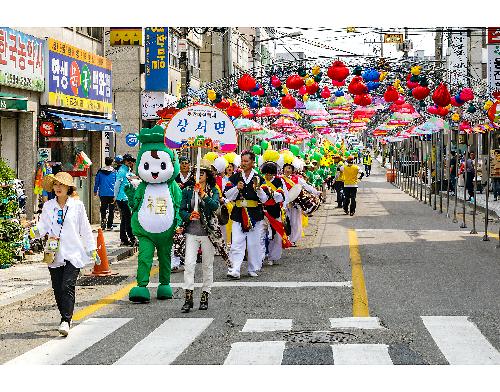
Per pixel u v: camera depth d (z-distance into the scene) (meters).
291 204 17.53
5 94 17.41
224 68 51.16
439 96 19.42
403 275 13.67
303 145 58.66
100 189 22.83
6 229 15.37
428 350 8.13
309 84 21.17
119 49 33.41
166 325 9.80
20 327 9.88
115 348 8.52
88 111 24.62
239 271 13.84
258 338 8.90
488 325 9.41
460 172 44.03
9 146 19.75
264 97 29.14
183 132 11.79
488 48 33.28
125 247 18.92
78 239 9.54
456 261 15.52
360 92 21.31
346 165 28.88
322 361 7.73
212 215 10.89
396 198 40.03
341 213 29.81
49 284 13.25
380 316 10.06
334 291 12.13
